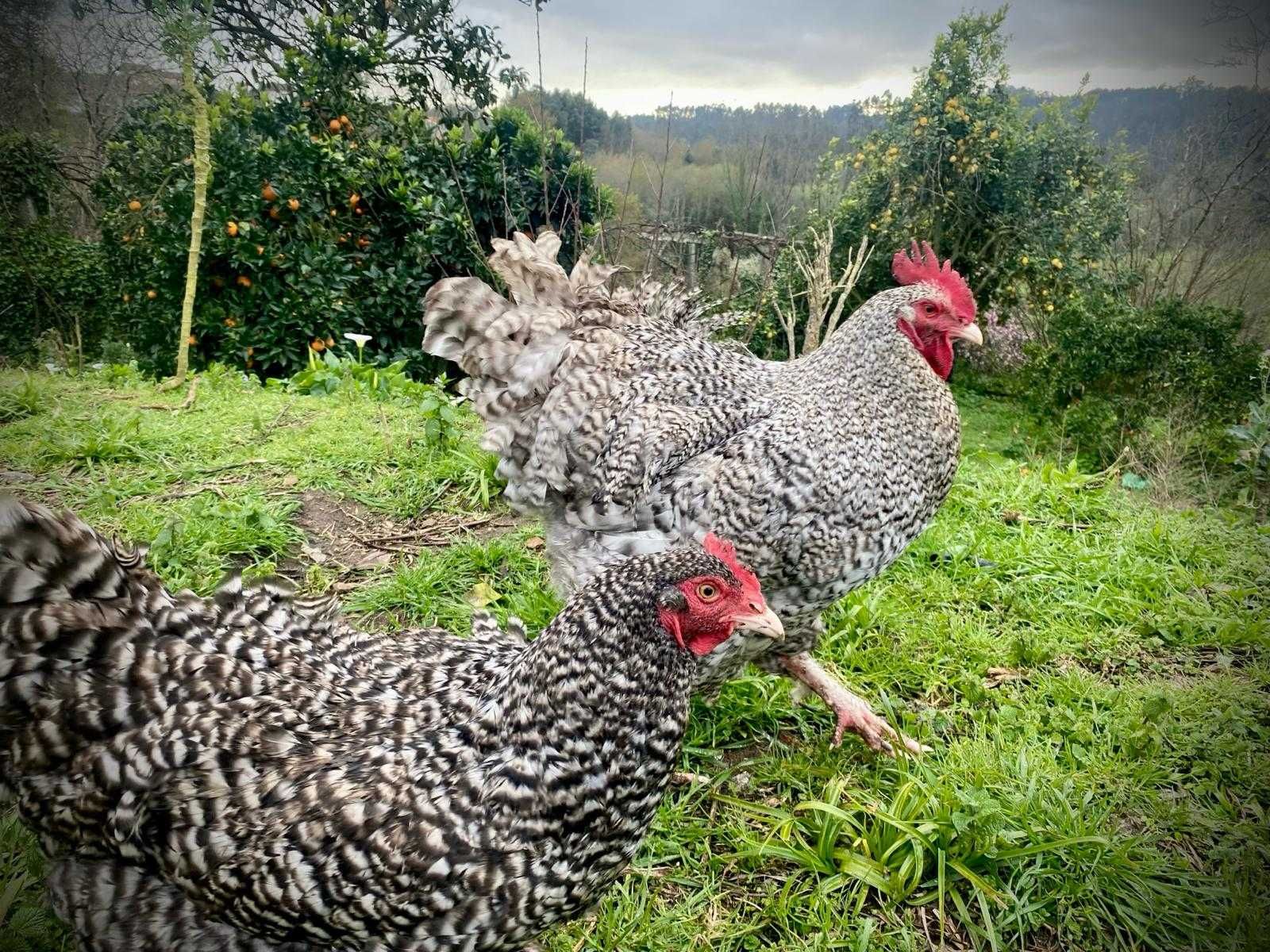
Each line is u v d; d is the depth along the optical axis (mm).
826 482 722
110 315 1996
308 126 1942
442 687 563
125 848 485
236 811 473
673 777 747
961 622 964
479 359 821
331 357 1623
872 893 658
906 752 768
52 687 486
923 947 622
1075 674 888
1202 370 1785
